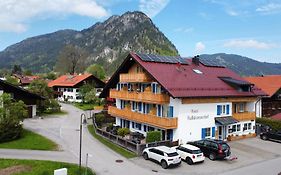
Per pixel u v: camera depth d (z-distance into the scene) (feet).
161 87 130.72
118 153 113.91
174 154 99.25
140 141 125.70
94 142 129.29
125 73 158.51
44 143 123.54
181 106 124.26
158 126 126.93
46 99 213.66
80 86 308.40
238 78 156.46
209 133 133.49
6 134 124.88
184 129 125.49
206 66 159.12
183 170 97.14
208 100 132.05
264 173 95.96
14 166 94.12
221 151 107.04
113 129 151.43
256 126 153.69
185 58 161.38
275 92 192.03
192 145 112.78
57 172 80.84
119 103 166.40
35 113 194.80
